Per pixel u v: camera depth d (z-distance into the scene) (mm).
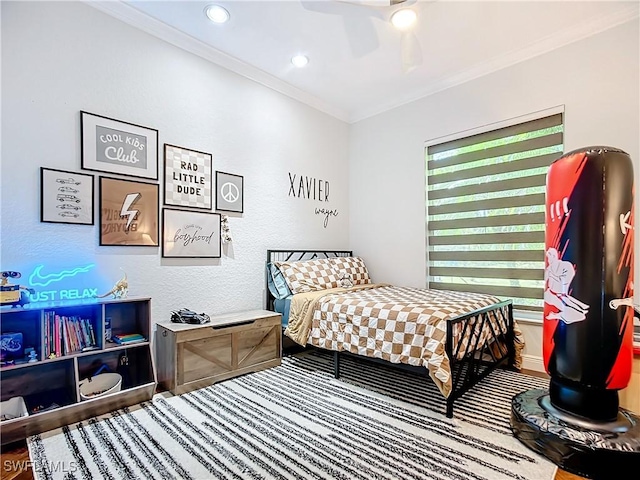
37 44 2186
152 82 2717
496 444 1793
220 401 2311
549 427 1682
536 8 2527
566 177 1752
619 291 1651
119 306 2482
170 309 2777
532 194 3066
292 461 1643
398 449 1743
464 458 1670
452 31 2797
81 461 1635
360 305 2576
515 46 3018
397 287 3748
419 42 2943
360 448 1752
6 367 1829
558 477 1541
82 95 2361
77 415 2006
